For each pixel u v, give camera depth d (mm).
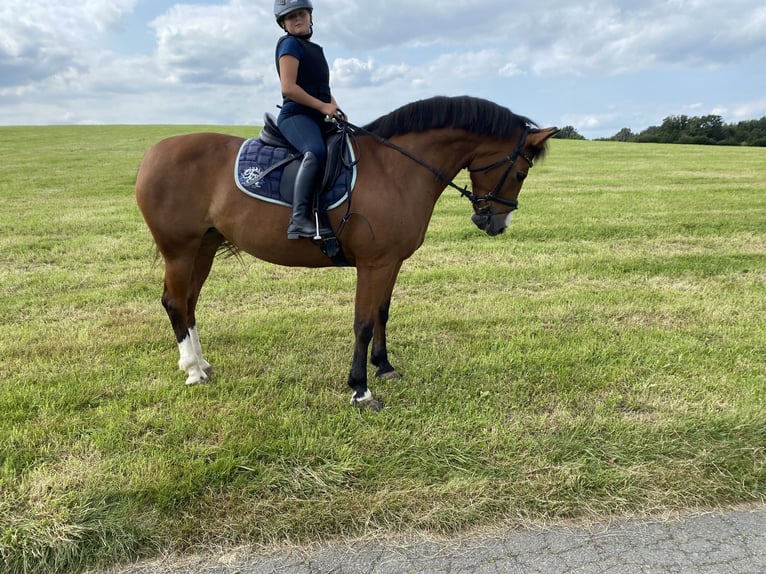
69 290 5875
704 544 2420
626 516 2594
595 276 6434
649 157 24125
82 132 37250
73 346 4332
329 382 3842
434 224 9500
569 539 2453
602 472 2820
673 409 3391
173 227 3549
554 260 7105
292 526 2482
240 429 3184
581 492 2697
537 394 3652
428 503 2619
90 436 3104
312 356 4258
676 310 5180
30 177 16125
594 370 3941
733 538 2455
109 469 2793
